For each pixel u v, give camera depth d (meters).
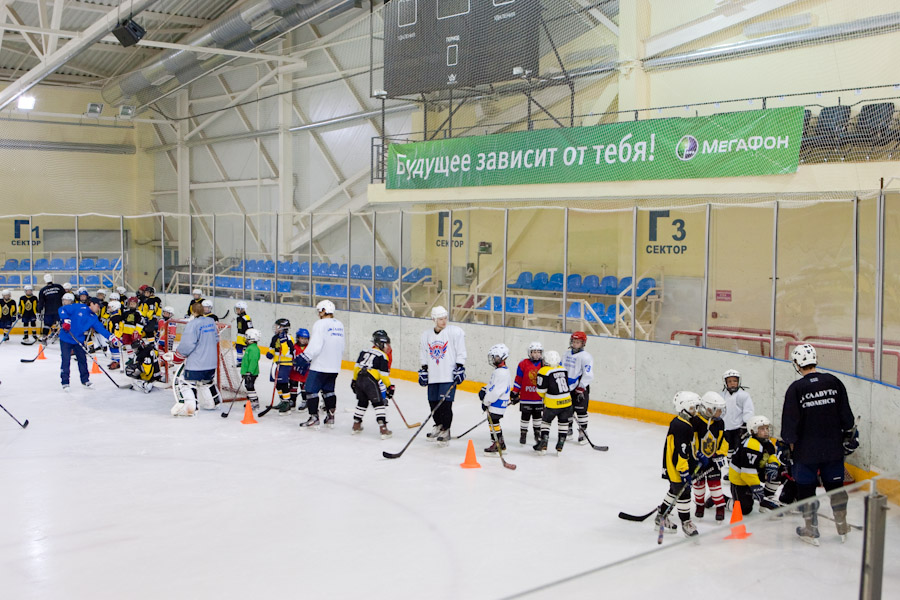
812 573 2.97
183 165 25.89
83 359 12.94
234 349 12.88
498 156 13.41
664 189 11.55
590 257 15.16
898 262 9.75
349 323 15.01
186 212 25.92
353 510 6.94
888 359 8.48
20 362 15.78
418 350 13.70
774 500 6.59
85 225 26.50
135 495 7.35
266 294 18.77
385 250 19.17
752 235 12.55
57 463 8.44
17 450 8.96
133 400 11.98
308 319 15.90
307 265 19.05
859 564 2.85
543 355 9.16
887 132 9.98
